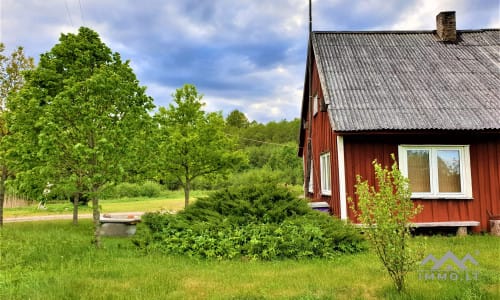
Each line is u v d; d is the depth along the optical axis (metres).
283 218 9.62
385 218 5.37
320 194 14.59
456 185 11.59
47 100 9.59
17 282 6.55
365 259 7.95
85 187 9.94
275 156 57.56
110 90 9.27
